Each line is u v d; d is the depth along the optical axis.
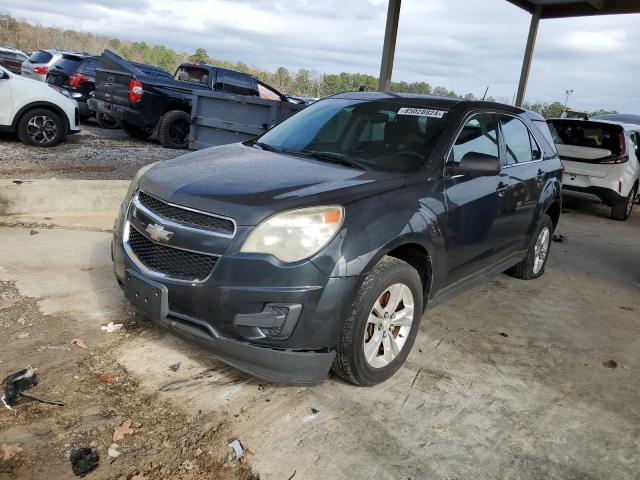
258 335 2.84
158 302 2.99
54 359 3.29
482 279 4.52
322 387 3.30
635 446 3.06
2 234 5.34
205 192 3.04
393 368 3.41
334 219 2.93
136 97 11.42
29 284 4.25
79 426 2.74
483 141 4.30
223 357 2.99
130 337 3.63
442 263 3.66
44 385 3.03
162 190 3.18
